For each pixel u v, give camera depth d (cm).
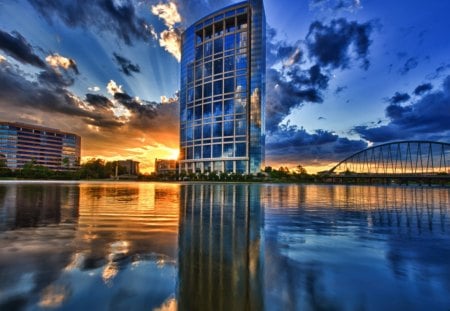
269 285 443
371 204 1816
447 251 653
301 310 362
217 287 431
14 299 371
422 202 2009
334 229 914
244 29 11500
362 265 546
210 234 810
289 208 1529
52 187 3619
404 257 602
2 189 3052
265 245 691
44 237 737
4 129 14800
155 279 456
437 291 427
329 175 10994
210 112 12038
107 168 12569
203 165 12025
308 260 575
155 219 1068
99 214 1181
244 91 11175
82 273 475
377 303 386
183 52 13812
